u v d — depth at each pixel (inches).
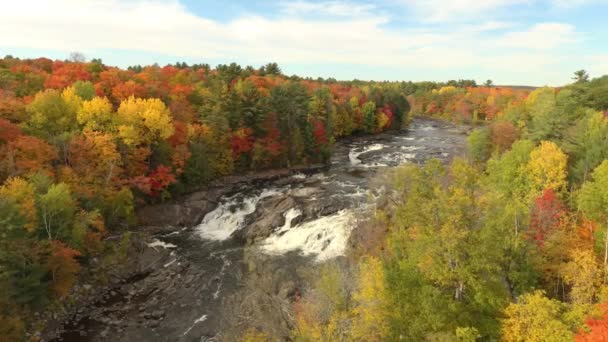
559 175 1670.8
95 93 2314.2
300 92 3715.6
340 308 940.6
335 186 2753.4
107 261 1657.2
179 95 2935.5
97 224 1633.9
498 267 907.4
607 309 748.6
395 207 1705.2
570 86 3036.4
